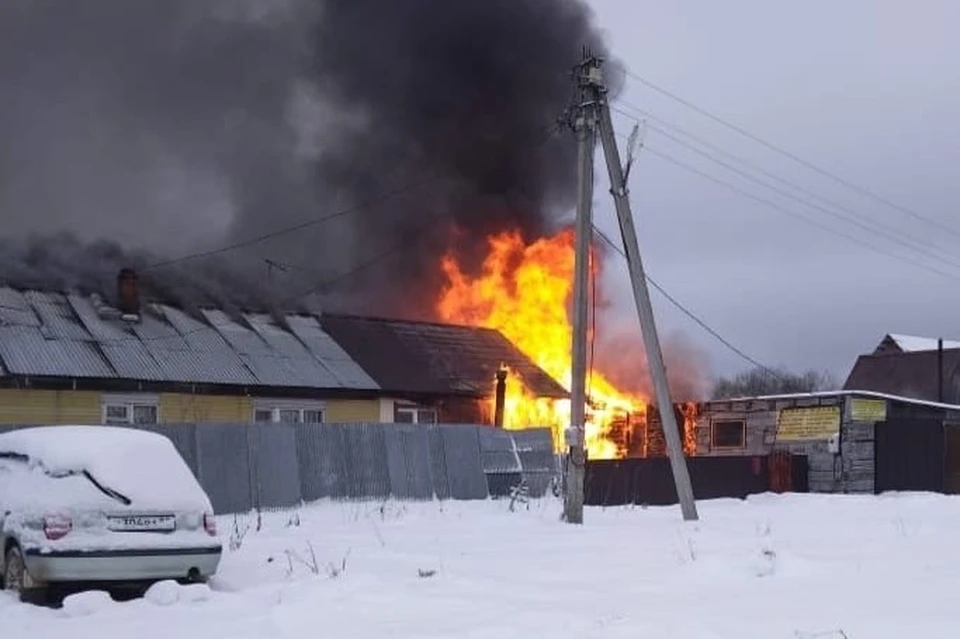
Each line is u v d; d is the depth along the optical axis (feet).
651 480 76.64
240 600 28.50
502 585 30.09
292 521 55.52
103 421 71.41
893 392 156.97
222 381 75.72
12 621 26.23
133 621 25.76
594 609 25.75
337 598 27.63
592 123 56.54
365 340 92.02
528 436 73.97
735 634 21.99
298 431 63.72
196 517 31.63
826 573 31.50
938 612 24.43
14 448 33.76
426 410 87.25
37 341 72.64
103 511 30.14
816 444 88.84
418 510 62.90
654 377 56.95
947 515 59.21
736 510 65.77
